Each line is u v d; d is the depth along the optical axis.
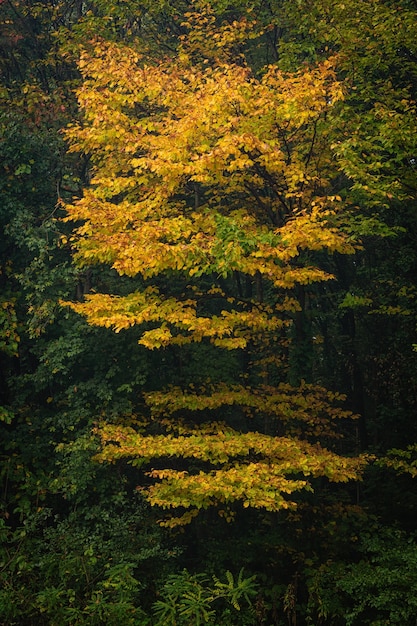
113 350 11.73
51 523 11.51
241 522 12.63
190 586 8.41
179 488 8.79
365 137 10.27
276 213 11.79
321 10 11.12
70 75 14.05
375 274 14.78
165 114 11.04
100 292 12.75
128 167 11.30
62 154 12.59
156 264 8.19
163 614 8.02
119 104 9.95
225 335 11.95
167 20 13.91
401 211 12.68
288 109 8.78
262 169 10.71
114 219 9.05
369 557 10.92
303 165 9.77
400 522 12.07
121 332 11.73
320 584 9.80
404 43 10.23
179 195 13.34
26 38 13.84
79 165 13.56
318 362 18.03
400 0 10.83
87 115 9.81
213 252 8.12
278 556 10.93
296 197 10.27
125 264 8.32
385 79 11.91
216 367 12.27
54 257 12.51
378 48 10.79
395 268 13.89
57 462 11.05
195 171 8.69
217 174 9.04
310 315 11.44
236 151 8.38
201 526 12.27
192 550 12.21
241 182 11.04
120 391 11.83
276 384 13.24
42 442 11.69
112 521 10.42
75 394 11.61
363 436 15.48
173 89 9.98
